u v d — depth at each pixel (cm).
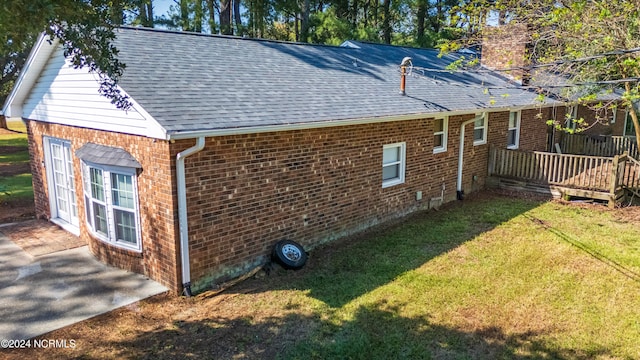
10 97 1023
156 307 637
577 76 938
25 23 430
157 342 551
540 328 586
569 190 1204
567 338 563
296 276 742
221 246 711
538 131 1597
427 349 540
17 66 2158
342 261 803
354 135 909
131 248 740
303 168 819
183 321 600
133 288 692
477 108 1134
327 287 700
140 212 709
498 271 757
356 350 534
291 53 1154
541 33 947
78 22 478
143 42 867
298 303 649
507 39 1122
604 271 755
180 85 733
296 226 826
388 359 521
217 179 688
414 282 715
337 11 2864
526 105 1191
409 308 634
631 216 1059
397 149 1041
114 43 805
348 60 1265
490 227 991
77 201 898
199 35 1025
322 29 2275
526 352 535
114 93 609
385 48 1578
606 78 967
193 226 669
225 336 565
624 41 845
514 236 931
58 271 756
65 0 448
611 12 816
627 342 553
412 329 582
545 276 738
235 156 706
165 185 647
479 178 1331
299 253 786
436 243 893
